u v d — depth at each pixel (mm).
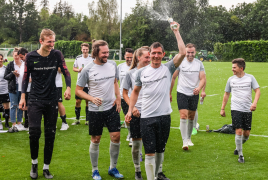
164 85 3453
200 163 4488
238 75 4707
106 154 4980
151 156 3391
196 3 48500
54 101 3922
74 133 6438
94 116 3822
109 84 3877
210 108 9547
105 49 3766
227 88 4949
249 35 57750
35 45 64875
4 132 6516
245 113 4641
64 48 58688
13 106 6492
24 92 3918
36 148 3867
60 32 78125
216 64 31562
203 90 5852
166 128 3500
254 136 6086
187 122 5500
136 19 55344
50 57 3891
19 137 6070
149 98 3436
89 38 75188
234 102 4688
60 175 4016
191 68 5402
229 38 57500
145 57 4066
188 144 5508
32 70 3844
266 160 4621
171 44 51312
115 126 3889
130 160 4664
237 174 4023
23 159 4684
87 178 3914
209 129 6840
